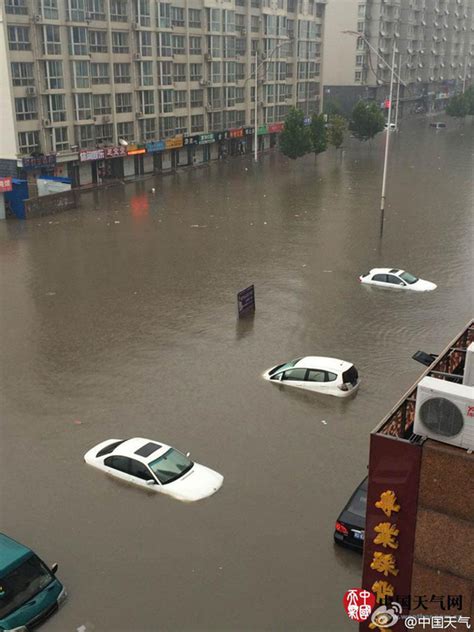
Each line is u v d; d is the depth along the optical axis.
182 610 11.62
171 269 32.69
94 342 23.58
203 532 13.66
